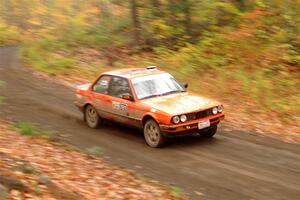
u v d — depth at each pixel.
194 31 24.66
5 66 26.17
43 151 9.62
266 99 14.74
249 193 7.70
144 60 23.16
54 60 24.67
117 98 11.59
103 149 10.59
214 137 11.38
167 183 8.28
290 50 18.47
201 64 19.88
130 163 9.52
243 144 10.74
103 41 29.66
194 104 10.57
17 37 46.09
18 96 17.28
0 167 6.81
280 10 20.56
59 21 43.34
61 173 8.06
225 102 15.20
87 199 6.79
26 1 53.31
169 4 25.39
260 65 18.39
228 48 20.14
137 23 26.19
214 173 8.77
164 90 11.34
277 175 8.55
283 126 12.58
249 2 23.19
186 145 10.75
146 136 10.83
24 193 6.18
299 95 15.41
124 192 7.56
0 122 12.69
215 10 24.28
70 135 11.89
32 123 13.11
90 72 22.44
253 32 20.00
